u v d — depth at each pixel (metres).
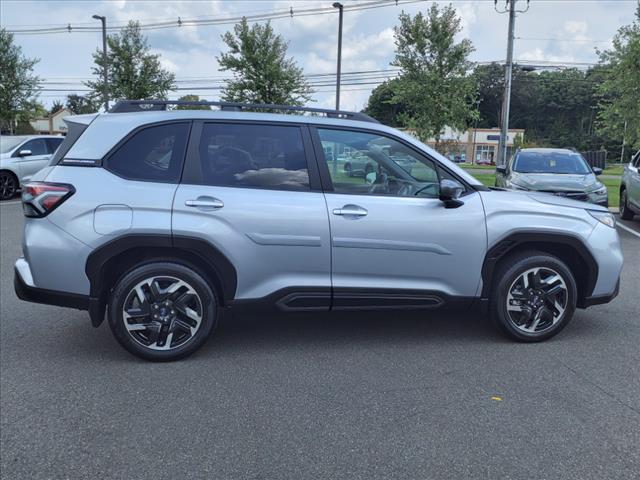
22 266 4.00
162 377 3.83
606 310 5.48
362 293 4.18
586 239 4.45
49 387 3.67
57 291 3.89
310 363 4.09
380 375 3.88
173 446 2.96
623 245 9.31
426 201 4.25
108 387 3.67
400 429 3.14
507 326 4.45
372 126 4.31
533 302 4.45
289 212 4.03
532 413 3.33
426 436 3.06
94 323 3.99
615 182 27.28
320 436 3.06
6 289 6.07
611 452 2.91
